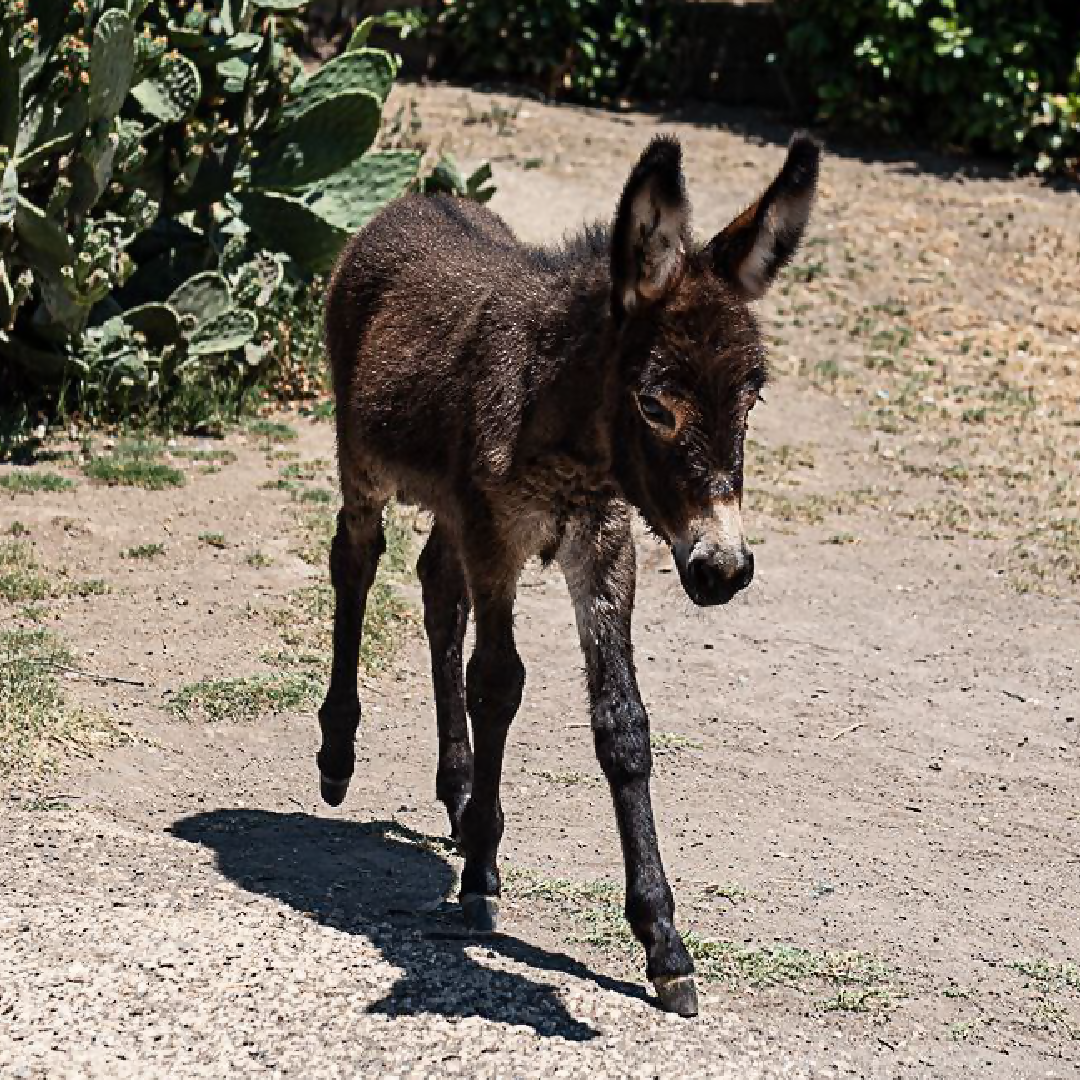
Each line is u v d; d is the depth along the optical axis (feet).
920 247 48.65
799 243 16.67
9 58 32.68
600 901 19.76
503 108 56.08
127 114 35.58
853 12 55.06
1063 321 45.16
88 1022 15.96
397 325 20.74
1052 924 20.35
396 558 30.30
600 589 17.99
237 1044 15.80
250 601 27.81
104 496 31.55
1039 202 52.26
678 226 16.20
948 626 30.14
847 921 19.98
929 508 35.27
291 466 33.81
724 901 20.25
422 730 24.85
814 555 32.76
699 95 59.67
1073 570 32.83
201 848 20.42
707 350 16.15
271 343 37.70
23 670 24.18
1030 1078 16.75
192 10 37.09
